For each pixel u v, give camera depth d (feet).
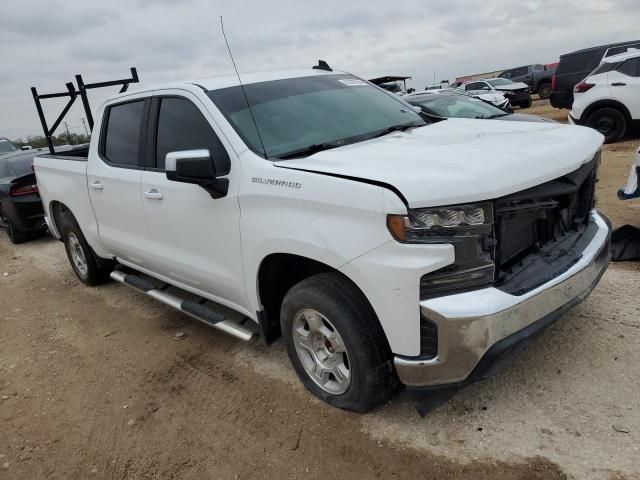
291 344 10.53
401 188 7.79
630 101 34.96
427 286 7.91
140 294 18.42
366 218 8.14
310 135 11.20
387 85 33.53
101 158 15.37
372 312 8.86
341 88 13.38
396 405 10.02
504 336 7.98
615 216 19.15
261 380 11.75
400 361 8.36
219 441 9.98
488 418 9.33
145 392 12.09
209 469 9.30
